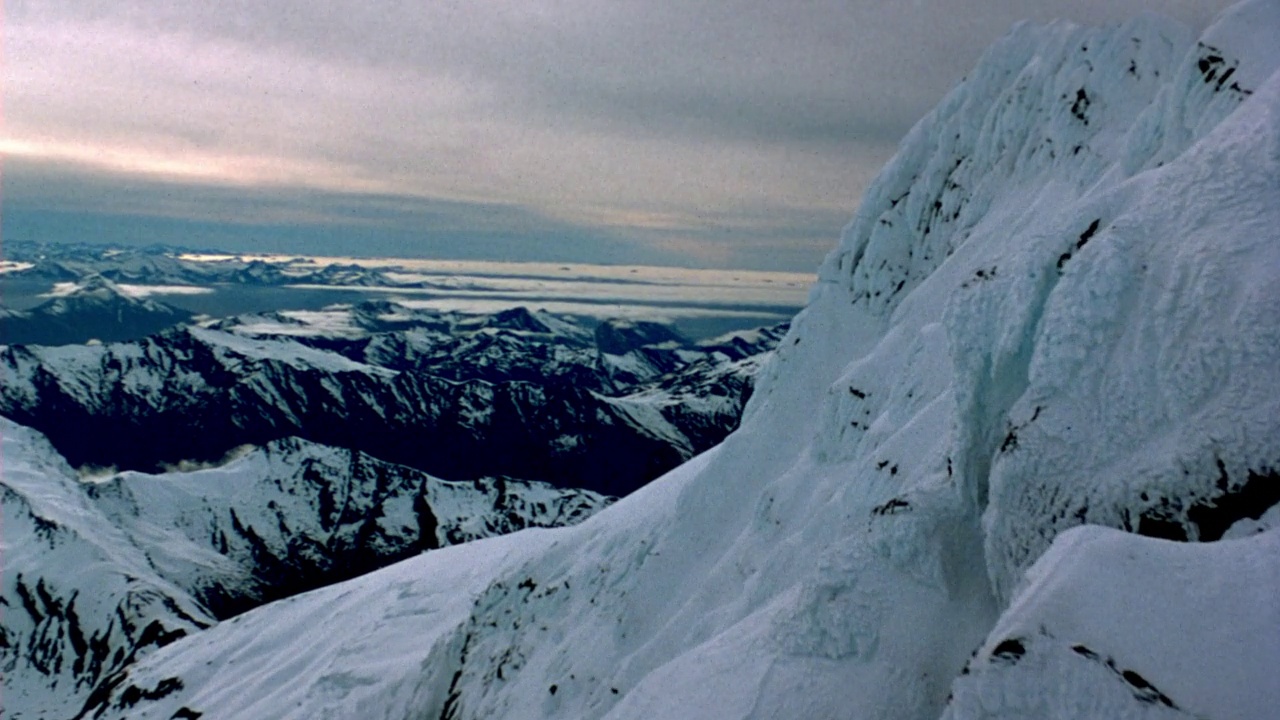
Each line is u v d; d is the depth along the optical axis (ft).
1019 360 59.77
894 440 91.61
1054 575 39.93
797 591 75.66
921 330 109.81
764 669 62.59
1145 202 55.88
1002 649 37.83
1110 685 34.22
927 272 145.38
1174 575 36.94
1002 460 55.88
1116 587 37.42
